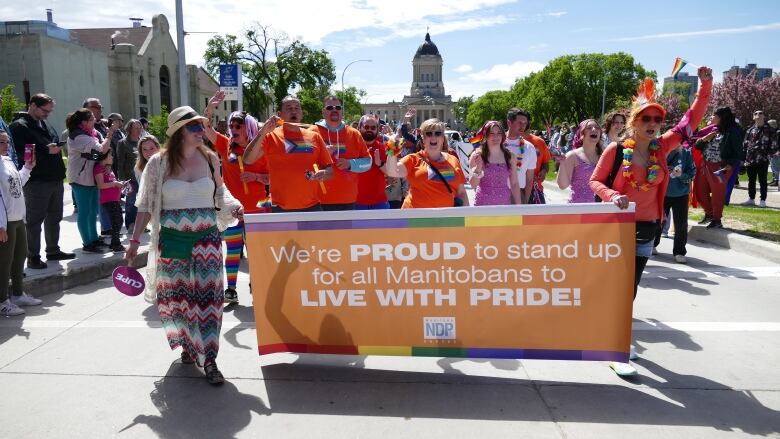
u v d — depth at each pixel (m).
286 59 62.12
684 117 4.23
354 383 3.91
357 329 4.04
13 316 5.45
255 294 4.13
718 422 3.32
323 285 4.04
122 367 4.23
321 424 3.36
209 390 3.84
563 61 73.31
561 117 76.50
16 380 4.02
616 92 71.19
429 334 3.95
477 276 3.85
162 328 5.09
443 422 3.36
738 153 8.80
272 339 4.16
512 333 3.87
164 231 3.94
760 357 4.28
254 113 62.78
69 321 5.30
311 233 4.00
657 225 4.19
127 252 3.96
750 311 5.39
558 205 3.72
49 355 4.47
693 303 5.66
